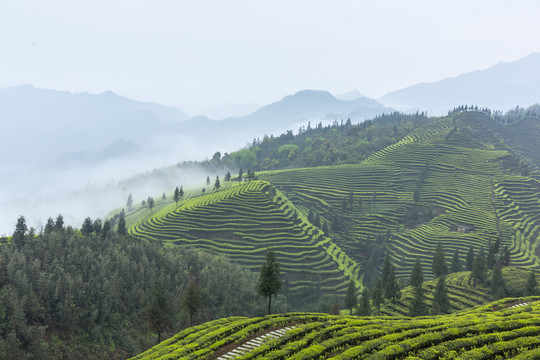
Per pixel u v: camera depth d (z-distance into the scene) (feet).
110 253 342.44
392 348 130.82
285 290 454.81
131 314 304.30
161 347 184.03
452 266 451.12
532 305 203.92
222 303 352.49
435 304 307.78
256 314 354.74
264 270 213.87
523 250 527.81
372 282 490.90
